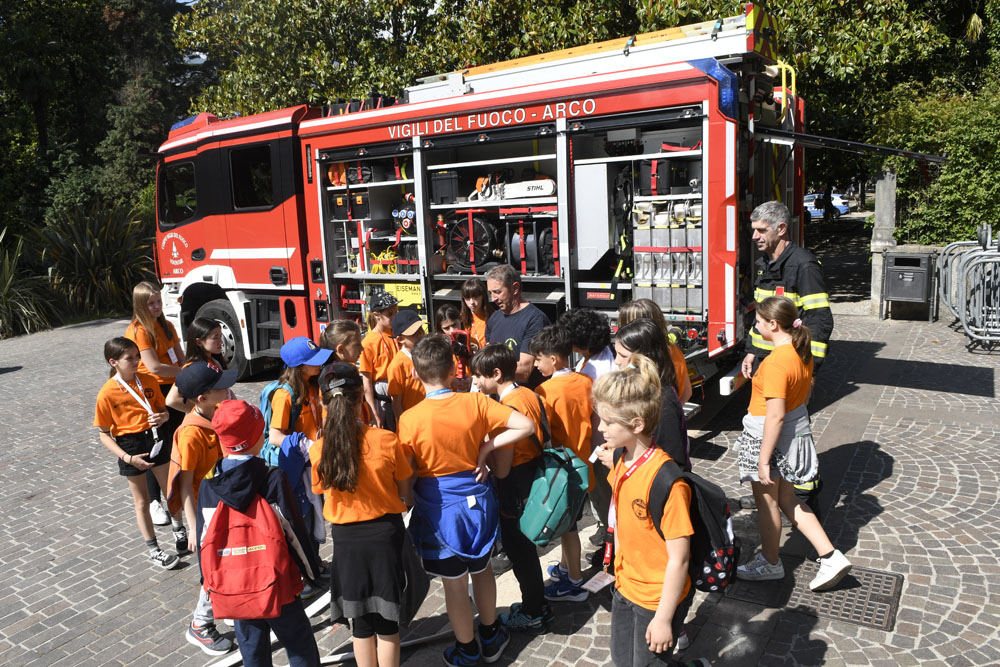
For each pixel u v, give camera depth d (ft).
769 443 11.93
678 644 11.32
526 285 22.48
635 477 8.59
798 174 26.27
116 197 87.20
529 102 20.54
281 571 9.96
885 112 42.29
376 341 17.25
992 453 18.65
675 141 19.80
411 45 47.37
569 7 39.22
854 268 54.75
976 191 37.50
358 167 25.18
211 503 9.93
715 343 18.89
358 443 10.13
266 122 27.63
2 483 21.72
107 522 18.76
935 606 12.30
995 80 49.42
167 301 33.40
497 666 11.53
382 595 10.25
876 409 22.52
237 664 12.32
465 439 10.77
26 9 87.71
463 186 23.76
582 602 13.26
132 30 106.52
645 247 19.57
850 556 14.08
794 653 11.31
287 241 27.99
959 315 30.55
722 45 20.16
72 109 99.86
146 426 15.79
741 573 13.33
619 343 11.32
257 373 34.12
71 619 14.19
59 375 36.19
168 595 14.99
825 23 36.27
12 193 77.46
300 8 46.60
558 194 20.57
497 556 14.74
